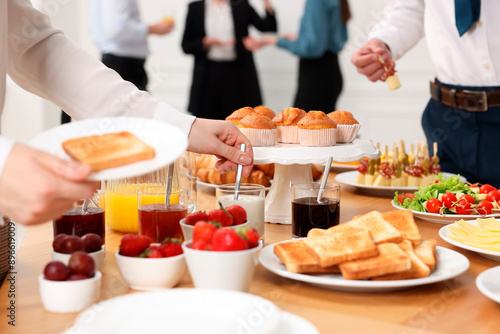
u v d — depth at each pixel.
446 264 1.04
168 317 0.71
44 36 1.27
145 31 3.96
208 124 1.33
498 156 2.07
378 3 4.71
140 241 1.00
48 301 0.90
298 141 1.65
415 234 1.08
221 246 0.92
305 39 4.30
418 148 1.90
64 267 0.91
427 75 4.53
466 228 1.24
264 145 1.55
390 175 1.85
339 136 1.62
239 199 1.26
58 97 1.30
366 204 1.70
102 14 3.88
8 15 1.22
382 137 4.80
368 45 2.11
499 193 1.49
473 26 1.99
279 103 5.47
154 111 1.31
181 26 5.68
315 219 1.28
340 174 2.10
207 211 1.56
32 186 0.73
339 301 0.94
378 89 4.77
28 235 1.36
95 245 1.05
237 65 4.84
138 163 0.79
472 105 2.06
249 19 4.86
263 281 1.03
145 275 0.97
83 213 1.17
